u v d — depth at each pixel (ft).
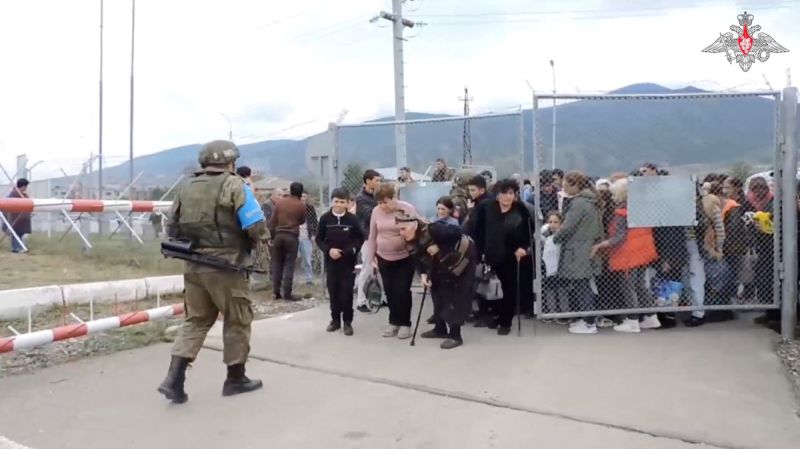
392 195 21.47
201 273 15.60
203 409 15.33
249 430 14.02
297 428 14.06
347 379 17.31
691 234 21.56
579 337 21.02
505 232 21.33
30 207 27.96
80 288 26.02
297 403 15.58
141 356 19.84
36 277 30.81
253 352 20.06
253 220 15.49
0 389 16.85
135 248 39.81
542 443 12.94
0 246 40.75
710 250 21.44
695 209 21.39
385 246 21.47
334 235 22.03
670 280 21.83
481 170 29.73
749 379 16.44
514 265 21.39
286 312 26.96
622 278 21.61
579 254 21.18
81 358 19.60
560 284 21.80
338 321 22.81
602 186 21.93
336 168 29.35
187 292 16.06
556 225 21.88
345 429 13.92
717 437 13.10
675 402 14.97
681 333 21.18
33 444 13.48
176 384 15.55
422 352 19.79
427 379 17.04
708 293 21.79
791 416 14.10
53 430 14.20
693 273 21.63
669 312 21.85
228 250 15.67
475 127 32.30
